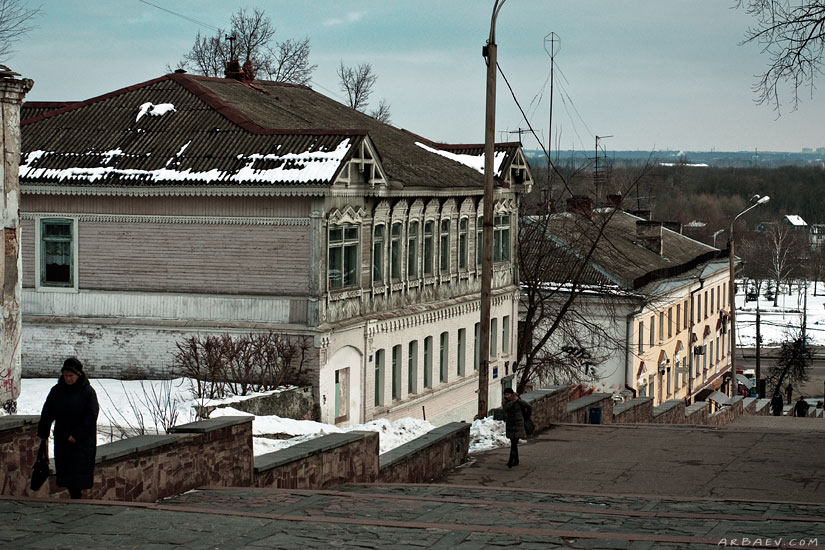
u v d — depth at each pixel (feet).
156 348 162.09
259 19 348.38
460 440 115.03
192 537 54.95
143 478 72.28
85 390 63.72
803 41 94.89
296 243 156.56
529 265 264.11
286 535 55.93
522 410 114.83
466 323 213.46
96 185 160.56
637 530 63.05
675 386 327.06
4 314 131.34
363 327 170.09
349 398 167.63
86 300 165.68
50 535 54.90
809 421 236.84
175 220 161.58
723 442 130.62
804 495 96.12
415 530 57.47
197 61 349.61
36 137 171.22
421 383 195.00
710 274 364.58
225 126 167.12
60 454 63.67
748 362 473.26
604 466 112.78
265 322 158.30
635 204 454.81
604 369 276.82
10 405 128.26
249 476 82.94
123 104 176.45
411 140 228.43
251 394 147.13
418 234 191.52
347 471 93.25
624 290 271.28
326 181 152.05
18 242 133.49
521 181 234.99
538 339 272.10
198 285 161.38
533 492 87.10
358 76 388.98
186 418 128.16
